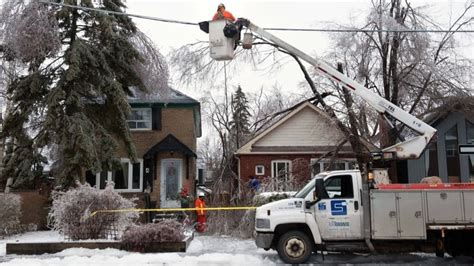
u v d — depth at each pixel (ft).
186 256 40.09
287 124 89.51
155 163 78.74
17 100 62.03
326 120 71.20
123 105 62.54
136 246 43.57
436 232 36.60
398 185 36.58
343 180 38.04
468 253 37.76
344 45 66.49
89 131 59.52
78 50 59.93
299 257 36.96
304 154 87.86
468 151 43.42
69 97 59.62
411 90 70.18
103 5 64.44
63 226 46.68
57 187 57.31
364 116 62.13
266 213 37.88
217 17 38.34
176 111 81.56
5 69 63.52
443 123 83.25
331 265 36.47
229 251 43.83
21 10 59.67
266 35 40.60
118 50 64.85
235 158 90.12
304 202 37.81
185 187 74.54
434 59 68.33
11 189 67.10
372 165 39.29
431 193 36.09
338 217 37.09
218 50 38.04
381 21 64.13
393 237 35.88
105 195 47.03
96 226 46.50
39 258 39.99
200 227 59.00
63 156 58.13
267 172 87.97
